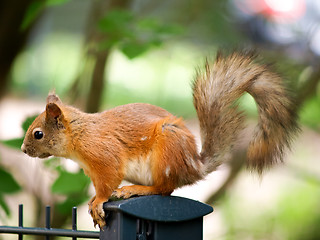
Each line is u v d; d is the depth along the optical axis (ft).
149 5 46.91
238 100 21.40
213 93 21.47
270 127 21.12
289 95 21.35
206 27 45.83
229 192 43.60
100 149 20.48
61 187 26.71
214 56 22.47
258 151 21.06
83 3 77.05
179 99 57.36
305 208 50.11
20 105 67.67
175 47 43.98
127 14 30.76
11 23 36.52
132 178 20.93
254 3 43.45
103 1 39.65
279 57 39.55
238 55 21.67
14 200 42.52
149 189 19.77
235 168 37.70
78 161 21.61
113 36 30.35
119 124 20.83
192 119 26.91
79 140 21.02
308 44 40.37
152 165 20.15
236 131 21.40
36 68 72.49
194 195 46.55
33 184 34.30
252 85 21.38
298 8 42.83
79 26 80.79
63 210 28.53
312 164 50.37
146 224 17.30
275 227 46.32
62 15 78.28
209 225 46.78
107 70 37.11
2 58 37.68
